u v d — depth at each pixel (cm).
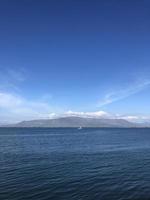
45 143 7962
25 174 2753
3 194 1939
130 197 1886
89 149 5884
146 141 9100
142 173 2855
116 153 5006
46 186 2206
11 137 12444
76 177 2608
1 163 3553
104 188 2153
